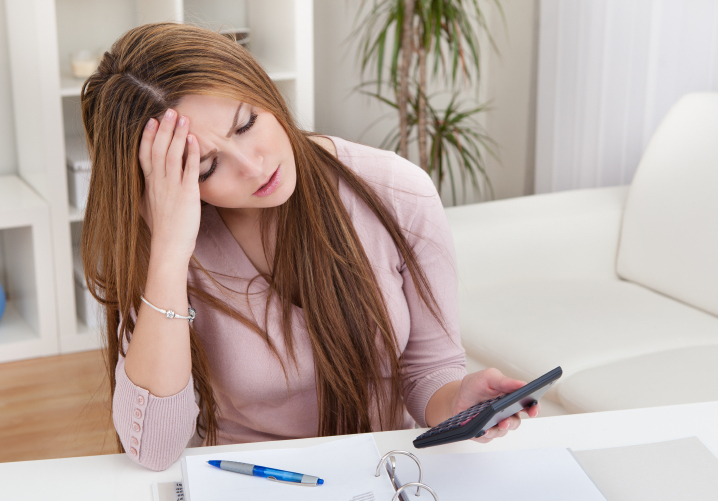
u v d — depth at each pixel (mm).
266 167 935
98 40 2857
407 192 1162
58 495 866
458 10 2840
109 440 2078
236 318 1075
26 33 2443
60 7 2766
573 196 2355
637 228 2148
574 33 2666
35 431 2133
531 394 804
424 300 1157
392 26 3232
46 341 2594
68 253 2551
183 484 869
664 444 941
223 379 1117
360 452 915
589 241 2234
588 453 926
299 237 1062
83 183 2494
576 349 1747
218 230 1098
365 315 1096
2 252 2885
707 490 853
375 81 3170
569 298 2020
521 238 2156
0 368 2510
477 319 1931
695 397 1519
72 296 2594
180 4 2543
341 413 1119
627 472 887
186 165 912
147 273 1005
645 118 2430
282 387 1113
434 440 846
